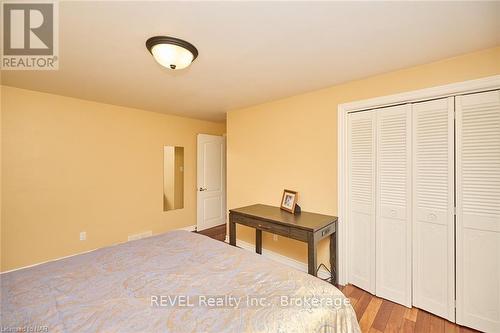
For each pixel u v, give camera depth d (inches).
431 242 76.2
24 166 102.7
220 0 45.8
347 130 95.6
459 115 70.8
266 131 123.7
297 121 110.0
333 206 97.7
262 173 125.8
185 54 63.0
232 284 50.1
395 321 73.5
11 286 49.1
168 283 50.6
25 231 103.2
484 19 52.3
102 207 127.0
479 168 67.7
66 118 113.8
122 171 135.1
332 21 53.1
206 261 61.7
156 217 151.7
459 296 71.1
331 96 97.9
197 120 176.9
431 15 51.0
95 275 54.1
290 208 106.3
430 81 74.8
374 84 86.3
